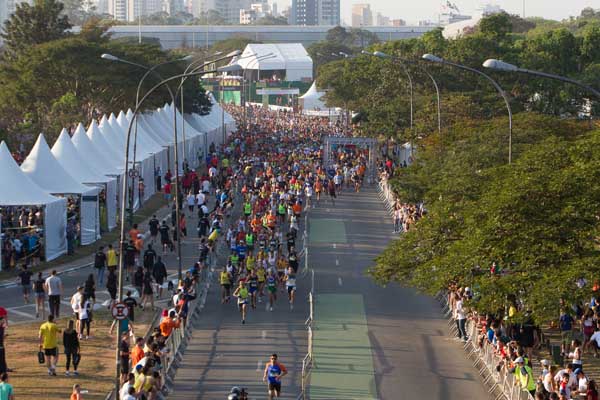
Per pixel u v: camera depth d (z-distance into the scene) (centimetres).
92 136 7219
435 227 4125
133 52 11850
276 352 3953
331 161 9550
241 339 4156
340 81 13050
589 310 3997
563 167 3741
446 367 3791
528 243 3316
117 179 6781
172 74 11988
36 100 11306
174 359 3750
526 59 9981
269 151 10762
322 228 6950
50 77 11125
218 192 7394
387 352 3991
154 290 4947
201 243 5453
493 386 3534
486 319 3850
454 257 3597
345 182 9156
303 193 8075
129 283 5003
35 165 5875
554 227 3309
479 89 9794
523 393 3206
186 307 4188
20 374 3481
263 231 6078
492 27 11444
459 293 4231
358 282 5338
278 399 3344
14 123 10962
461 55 9938
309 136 13075
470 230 3650
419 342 4156
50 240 5494
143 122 9094
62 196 5869
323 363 3812
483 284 3372
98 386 3353
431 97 9212
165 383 3403
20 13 14512
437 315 4647
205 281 5150
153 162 8231
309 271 5562
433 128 8162
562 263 3291
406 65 10031
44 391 3284
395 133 9619
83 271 5319
